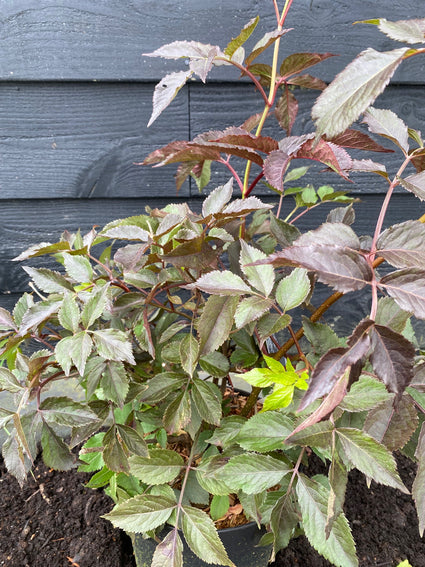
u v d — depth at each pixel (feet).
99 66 4.07
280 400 1.97
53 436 2.28
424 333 5.17
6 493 4.27
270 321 2.29
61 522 3.98
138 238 2.19
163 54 2.16
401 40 1.34
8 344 2.19
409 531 3.95
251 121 2.87
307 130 4.41
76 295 2.25
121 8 3.93
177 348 2.52
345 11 4.11
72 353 2.01
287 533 2.31
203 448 2.87
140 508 2.31
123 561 3.72
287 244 2.65
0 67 3.97
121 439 2.47
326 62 4.22
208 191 4.59
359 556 3.70
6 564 3.59
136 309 2.68
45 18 3.89
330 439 1.77
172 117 4.31
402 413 1.98
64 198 4.52
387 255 1.59
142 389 2.47
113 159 4.40
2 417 2.09
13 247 4.62
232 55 2.26
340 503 1.58
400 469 4.60
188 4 3.98
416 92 4.40
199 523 2.28
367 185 4.69
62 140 4.28
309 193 3.23
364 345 1.31
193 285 2.04
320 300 5.04
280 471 2.24
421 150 1.94
